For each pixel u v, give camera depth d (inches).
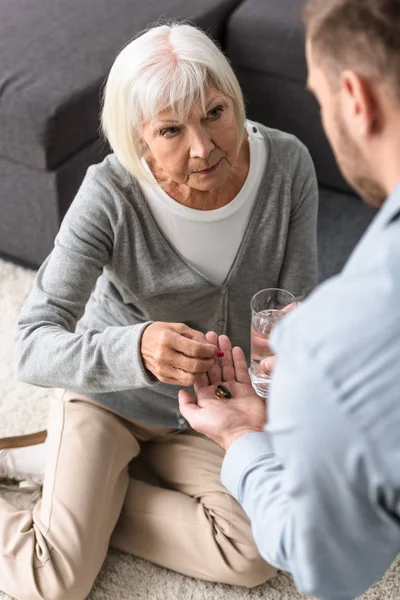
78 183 85.4
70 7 94.6
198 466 65.9
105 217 54.4
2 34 89.4
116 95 49.6
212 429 45.4
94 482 61.4
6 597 61.7
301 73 93.4
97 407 64.0
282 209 57.5
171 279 57.2
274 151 56.5
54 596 59.7
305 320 28.6
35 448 70.0
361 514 29.6
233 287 59.0
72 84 81.5
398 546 32.0
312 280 62.3
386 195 31.4
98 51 86.7
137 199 54.4
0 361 82.5
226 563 61.5
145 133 50.4
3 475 70.4
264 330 52.0
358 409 27.1
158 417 64.6
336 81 29.3
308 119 97.0
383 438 27.0
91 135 84.7
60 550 59.8
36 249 89.7
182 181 51.8
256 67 96.0
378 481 27.8
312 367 27.8
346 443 27.7
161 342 49.3
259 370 54.0
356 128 29.5
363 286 27.6
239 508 62.5
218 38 97.5
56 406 65.1
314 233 61.2
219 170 51.5
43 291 55.8
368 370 27.0
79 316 57.5
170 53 47.6
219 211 55.1
